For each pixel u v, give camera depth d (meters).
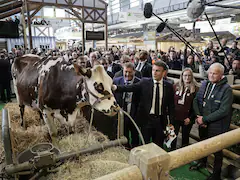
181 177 2.39
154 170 0.80
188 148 0.94
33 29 17.36
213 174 2.25
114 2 23.16
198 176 2.42
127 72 2.47
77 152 1.77
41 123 3.10
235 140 1.10
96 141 2.43
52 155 1.59
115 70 4.15
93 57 3.85
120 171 0.79
